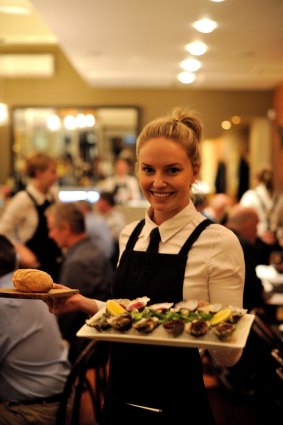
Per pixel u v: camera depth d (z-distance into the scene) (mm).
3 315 2250
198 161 1522
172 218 1503
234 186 10070
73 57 6891
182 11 4754
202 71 7773
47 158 4359
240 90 9414
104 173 9633
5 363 2271
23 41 9227
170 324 1247
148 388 1469
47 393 2305
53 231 3398
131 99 9508
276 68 7457
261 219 6383
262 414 3205
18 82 9562
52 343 2352
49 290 1425
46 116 9594
